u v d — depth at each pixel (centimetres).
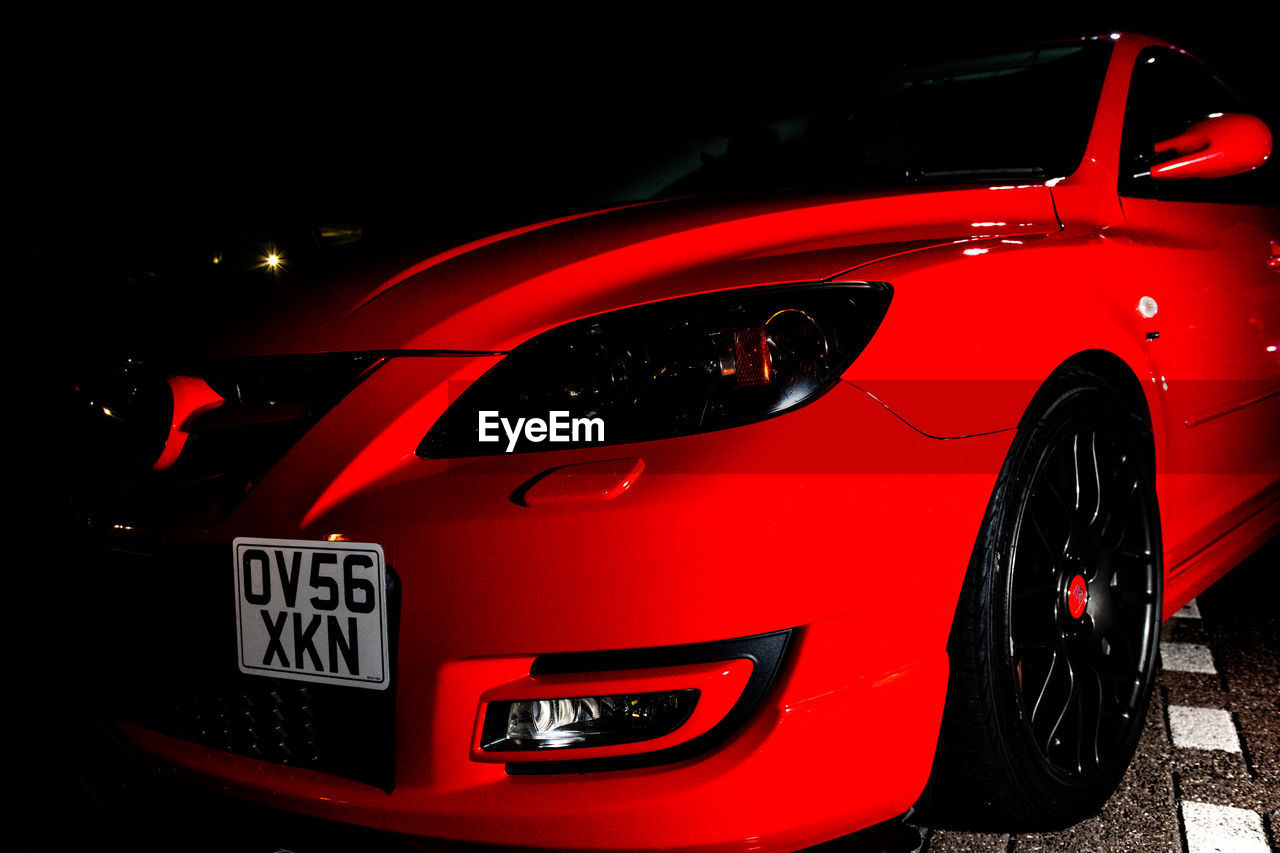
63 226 409
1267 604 255
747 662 120
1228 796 165
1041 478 150
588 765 123
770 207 158
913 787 130
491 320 129
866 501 121
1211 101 252
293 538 126
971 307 139
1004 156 201
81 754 156
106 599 147
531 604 117
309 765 133
